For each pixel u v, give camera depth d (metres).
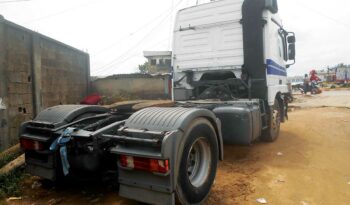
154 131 3.00
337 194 3.84
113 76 17.27
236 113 4.87
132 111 4.64
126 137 3.01
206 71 6.51
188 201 3.18
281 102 7.48
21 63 8.16
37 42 9.02
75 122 4.08
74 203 3.71
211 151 3.69
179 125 3.03
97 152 3.51
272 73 6.39
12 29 7.74
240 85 6.20
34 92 8.77
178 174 3.01
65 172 3.66
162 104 4.96
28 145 3.97
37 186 4.29
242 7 5.94
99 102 12.92
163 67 31.91
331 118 9.74
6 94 7.12
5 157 5.25
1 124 6.84
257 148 6.30
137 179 3.00
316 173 4.66
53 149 3.73
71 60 12.35
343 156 5.64
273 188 4.05
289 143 6.76
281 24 7.25
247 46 5.90
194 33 6.66
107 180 3.99
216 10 6.37
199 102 5.63
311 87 24.02
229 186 4.13
